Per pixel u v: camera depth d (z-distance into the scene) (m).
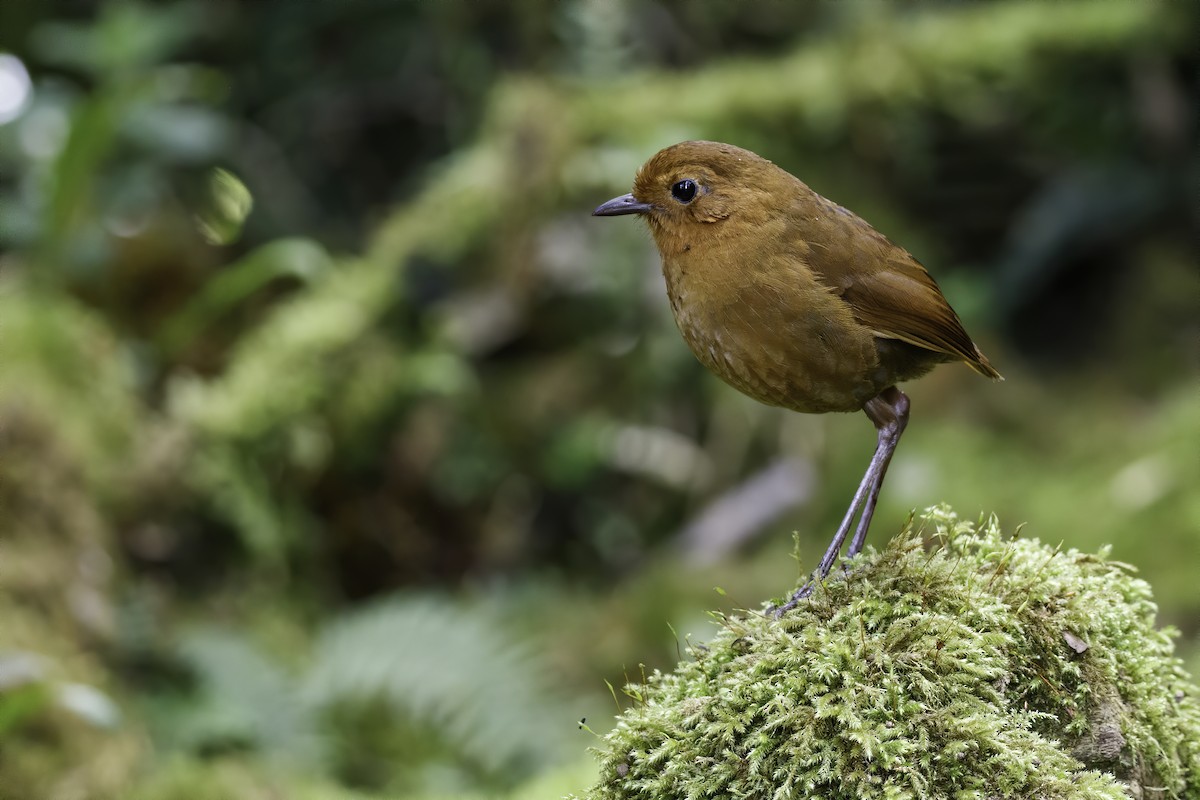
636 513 12.70
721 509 11.90
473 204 12.53
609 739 4.42
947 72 13.00
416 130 14.61
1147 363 13.45
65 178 10.47
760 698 4.27
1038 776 4.10
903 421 5.80
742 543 11.59
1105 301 14.25
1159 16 13.09
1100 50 13.11
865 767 4.11
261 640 10.05
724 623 4.59
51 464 9.20
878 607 4.44
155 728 8.58
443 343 12.24
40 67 13.50
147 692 8.92
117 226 11.90
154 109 11.66
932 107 13.33
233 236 13.07
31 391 9.48
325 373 11.38
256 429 10.94
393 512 12.10
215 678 8.98
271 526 10.86
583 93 12.98
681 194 5.72
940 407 13.29
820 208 5.67
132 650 9.12
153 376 11.38
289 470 11.30
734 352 5.69
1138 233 14.37
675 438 12.85
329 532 11.83
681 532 12.23
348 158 14.52
